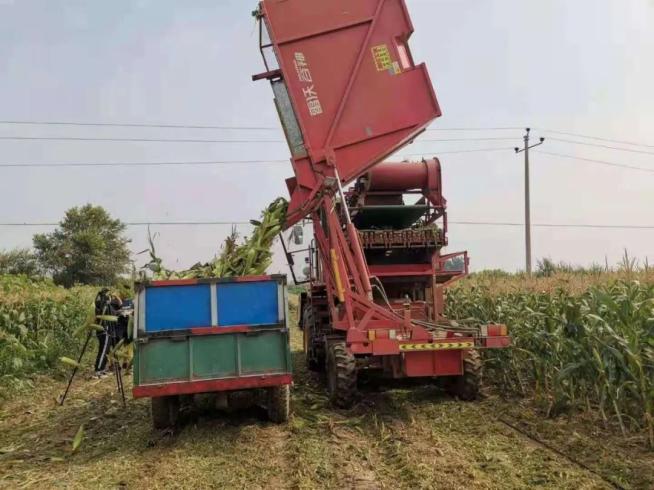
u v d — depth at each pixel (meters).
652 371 5.57
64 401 8.76
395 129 8.07
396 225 9.93
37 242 56.12
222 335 6.29
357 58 8.03
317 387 9.04
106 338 10.77
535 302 8.59
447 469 4.96
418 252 9.14
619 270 9.35
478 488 4.53
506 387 8.25
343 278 7.51
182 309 6.25
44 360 11.55
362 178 9.30
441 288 9.23
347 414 7.11
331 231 7.66
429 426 6.44
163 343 6.16
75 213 58.03
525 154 34.56
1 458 5.90
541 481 4.65
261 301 6.42
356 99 8.02
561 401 6.66
